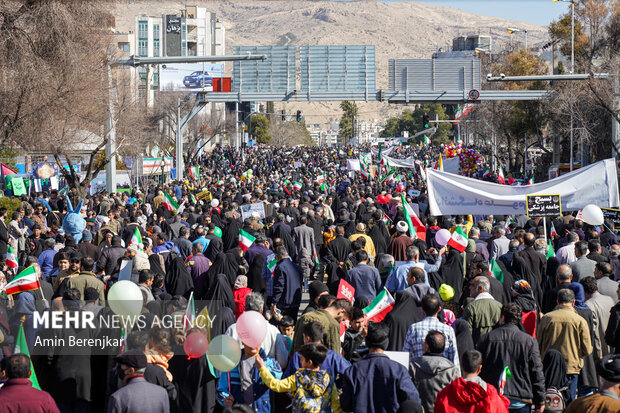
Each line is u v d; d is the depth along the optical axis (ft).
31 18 91.09
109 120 106.83
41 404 22.53
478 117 262.47
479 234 54.75
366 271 39.34
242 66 246.06
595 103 151.12
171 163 223.30
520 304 33.01
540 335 32.50
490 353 27.86
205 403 28.99
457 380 22.58
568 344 31.91
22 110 94.02
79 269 38.86
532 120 215.51
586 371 34.19
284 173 234.38
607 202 53.88
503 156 273.33
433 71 239.09
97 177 136.77
